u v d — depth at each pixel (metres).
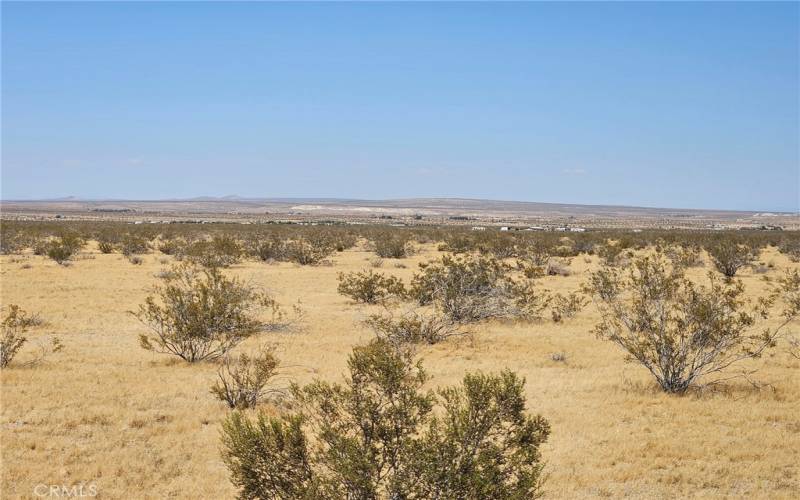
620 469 9.12
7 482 8.25
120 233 70.06
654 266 14.72
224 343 16.39
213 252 42.19
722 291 14.04
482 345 18.00
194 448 9.62
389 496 6.33
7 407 11.28
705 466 9.31
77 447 9.52
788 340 17.62
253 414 11.15
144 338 15.70
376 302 26.47
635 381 13.97
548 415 11.43
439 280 22.45
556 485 8.54
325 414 6.82
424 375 7.12
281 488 6.42
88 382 13.23
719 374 14.71
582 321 22.31
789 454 9.80
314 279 35.53
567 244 63.66
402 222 166.25
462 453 6.39
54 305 24.25
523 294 23.00
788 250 59.84
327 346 17.62
